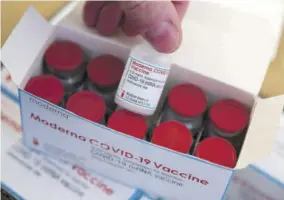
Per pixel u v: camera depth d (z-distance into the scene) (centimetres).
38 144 52
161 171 46
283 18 57
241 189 52
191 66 51
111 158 48
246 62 52
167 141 47
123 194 51
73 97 49
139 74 47
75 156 51
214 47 53
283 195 52
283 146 55
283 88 55
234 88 50
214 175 43
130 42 53
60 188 51
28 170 52
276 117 45
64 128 47
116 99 48
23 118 49
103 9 51
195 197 48
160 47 47
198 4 56
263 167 54
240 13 56
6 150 53
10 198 51
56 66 51
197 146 48
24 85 49
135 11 47
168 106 52
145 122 49
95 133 45
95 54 56
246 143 44
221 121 49
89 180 52
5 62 47
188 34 54
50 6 60
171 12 46
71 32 54
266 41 54
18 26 48
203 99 50
